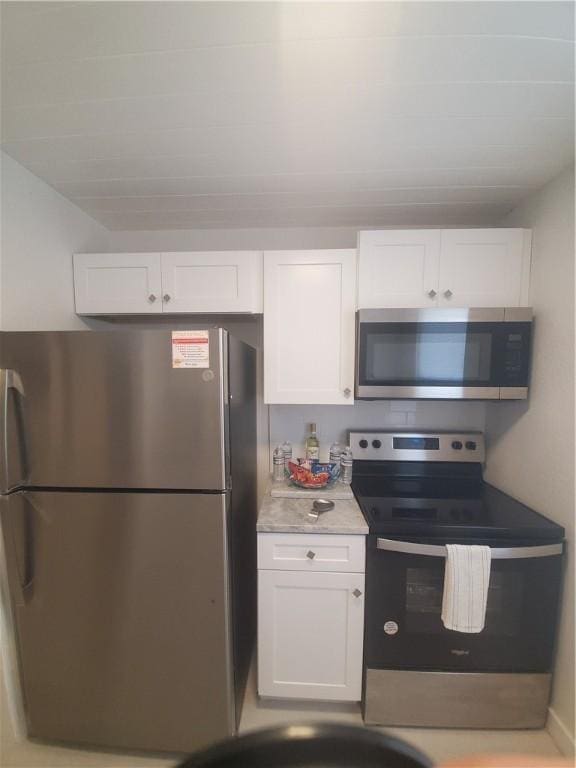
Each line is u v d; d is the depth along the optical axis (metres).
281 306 1.42
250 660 1.42
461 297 1.36
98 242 1.68
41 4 0.67
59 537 1.02
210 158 1.18
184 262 1.45
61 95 0.89
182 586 1.01
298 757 0.40
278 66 0.80
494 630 1.14
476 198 1.43
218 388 0.96
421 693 1.15
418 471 1.69
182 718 1.05
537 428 1.28
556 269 1.20
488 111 0.95
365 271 1.38
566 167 1.18
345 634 1.17
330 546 1.16
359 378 1.36
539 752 1.10
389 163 1.20
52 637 1.06
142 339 0.97
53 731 1.09
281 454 1.61
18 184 1.19
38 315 1.29
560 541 1.10
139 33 0.73
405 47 0.76
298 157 1.17
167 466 0.99
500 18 0.69
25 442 1.00
